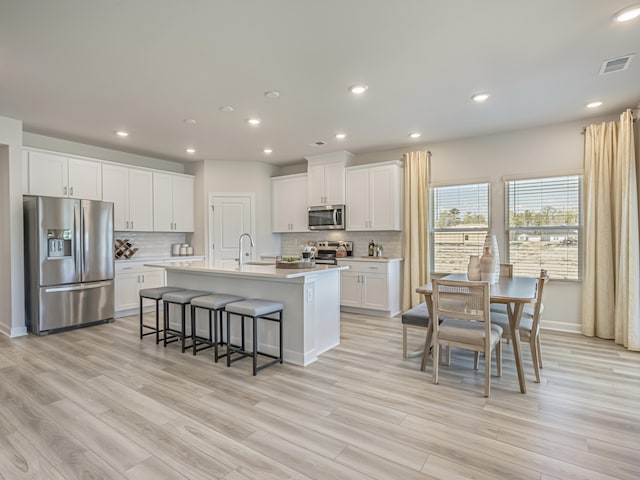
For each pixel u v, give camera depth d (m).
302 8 2.14
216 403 2.51
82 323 4.56
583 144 4.20
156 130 4.57
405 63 2.84
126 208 5.51
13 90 3.32
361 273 5.35
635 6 2.14
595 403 2.49
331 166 5.88
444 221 5.17
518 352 2.69
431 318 3.08
